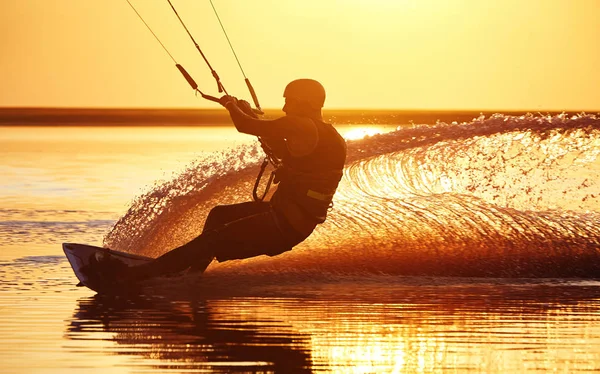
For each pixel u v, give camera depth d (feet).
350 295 78.18
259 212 77.46
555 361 56.29
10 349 58.59
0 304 72.84
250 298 76.43
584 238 92.89
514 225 94.53
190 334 62.90
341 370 54.24
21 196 164.25
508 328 65.31
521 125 107.45
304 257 89.61
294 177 75.20
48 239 109.09
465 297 77.61
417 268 88.07
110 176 214.28
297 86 75.66
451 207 97.35
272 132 74.18
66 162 268.21
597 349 59.31
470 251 90.27
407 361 56.18
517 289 81.82
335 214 95.86
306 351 58.49
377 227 93.76
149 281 80.53
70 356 56.95
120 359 56.29
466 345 60.23
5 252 98.94
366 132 110.83
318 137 74.54
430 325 66.18
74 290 79.20
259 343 60.44
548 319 68.54
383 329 64.80
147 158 294.87
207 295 77.71
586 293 79.87
